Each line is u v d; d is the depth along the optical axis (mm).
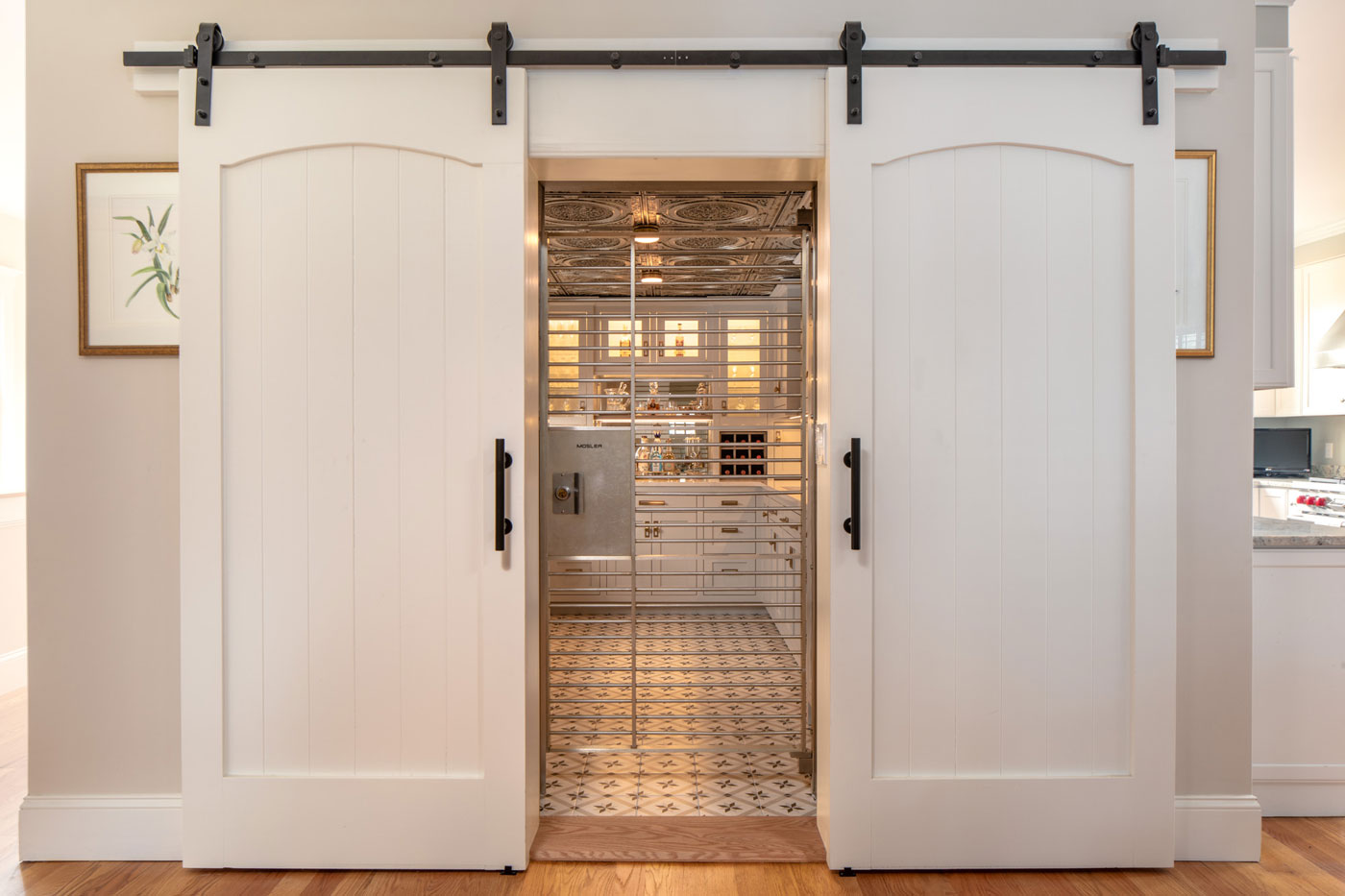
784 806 2326
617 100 1991
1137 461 1971
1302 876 1963
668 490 4887
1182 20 2053
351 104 1957
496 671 1956
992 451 1983
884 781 1967
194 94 1960
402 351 1976
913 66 1960
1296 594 2271
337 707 1983
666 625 4664
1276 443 5887
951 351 1978
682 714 3152
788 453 5238
